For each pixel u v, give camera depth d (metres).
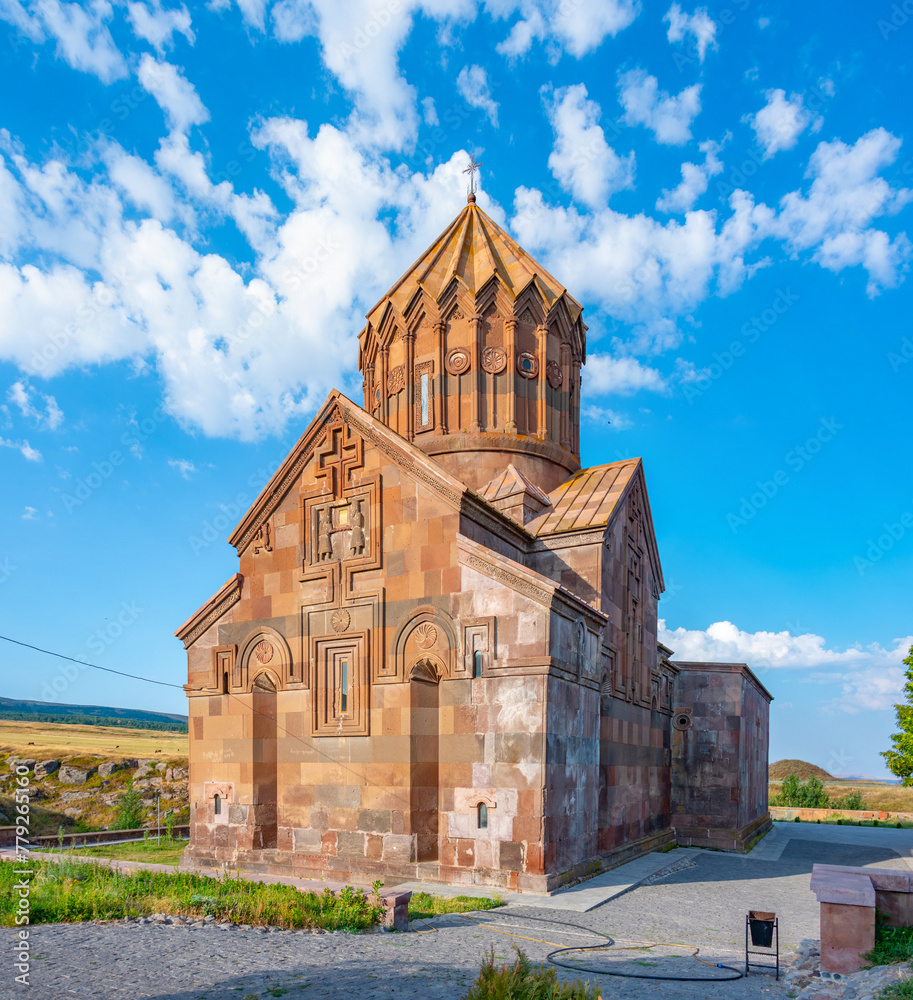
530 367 25.52
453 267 25.77
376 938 11.20
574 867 16.70
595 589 20.70
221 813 20.59
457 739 16.98
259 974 8.79
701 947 11.26
